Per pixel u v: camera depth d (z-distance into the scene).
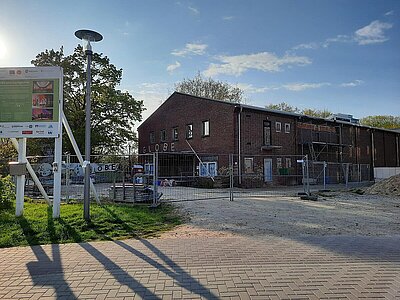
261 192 20.02
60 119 9.27
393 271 4.99
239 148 25.81
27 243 6.75
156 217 9.76
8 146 17.09
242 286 4.36
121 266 5.22
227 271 4.96
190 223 9.02
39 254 5.95
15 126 9.20
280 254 5.90
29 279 4.68
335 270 5.02
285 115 29.34
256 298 3.99
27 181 14.87
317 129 32.38
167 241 6.89
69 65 31.95
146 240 6.99
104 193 14.83
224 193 19.16
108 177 16.25
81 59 32.62
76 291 4.23
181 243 6.71
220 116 27.45
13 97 9.24
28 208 10.95
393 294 4.12
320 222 9.30
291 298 3.99
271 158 27.88
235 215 10.41
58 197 9.12
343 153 35.16
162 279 4.63
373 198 16.70
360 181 33.22
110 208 10.84
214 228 8.35
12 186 11.04
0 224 8.31
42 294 4.15
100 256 5.79
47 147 30.27
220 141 27.28
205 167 28.62
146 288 4.31
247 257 5.70
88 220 8.71
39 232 7.57
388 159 42.59
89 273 4.91
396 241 6.98
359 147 37.69
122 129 35.12
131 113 35.47
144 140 39.97
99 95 32.72
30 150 29.56
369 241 6.97
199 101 30.22
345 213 11.13
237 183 25.42
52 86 9.31
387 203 14.42
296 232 7.90
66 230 7.74
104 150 34.00
